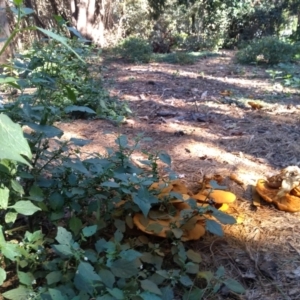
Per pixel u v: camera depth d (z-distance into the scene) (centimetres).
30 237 191
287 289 212
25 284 180
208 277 201
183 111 554
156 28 1578
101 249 187
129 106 582
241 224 267
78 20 1363
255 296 208
